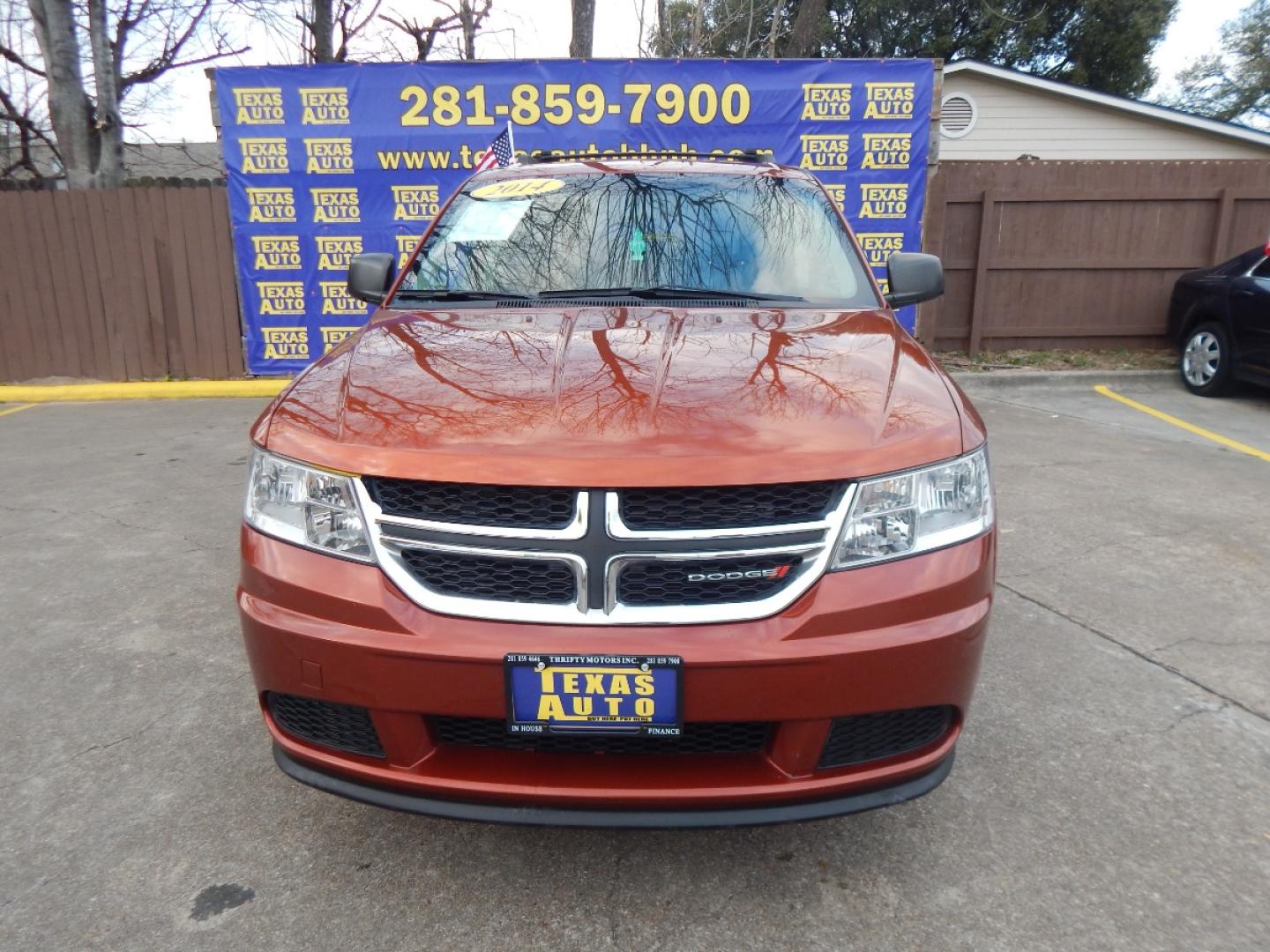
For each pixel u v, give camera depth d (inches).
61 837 93.1
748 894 85.0
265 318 344.5
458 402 81.4
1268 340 287.1
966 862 89.1
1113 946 78.2
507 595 74.2
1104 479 219.0
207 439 273.1
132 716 116.6
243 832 94.0
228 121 326.3
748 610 73.2
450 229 131.8
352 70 320.8
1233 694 121.2
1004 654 132.3
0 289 348.8
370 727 77.8
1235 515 192.7
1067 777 103.0
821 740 74.2
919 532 77.1
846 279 121.0
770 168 145.8
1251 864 88.7
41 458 251.1
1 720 115.3
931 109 322.3
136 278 347.6
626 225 127.6
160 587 158.4
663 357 90.6
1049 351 366.6
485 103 322.3
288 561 79.0
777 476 73.2
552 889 85.6
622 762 76.0
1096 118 601.0
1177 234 353.1
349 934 79.9
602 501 72.5
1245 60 1251.2
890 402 83.0
